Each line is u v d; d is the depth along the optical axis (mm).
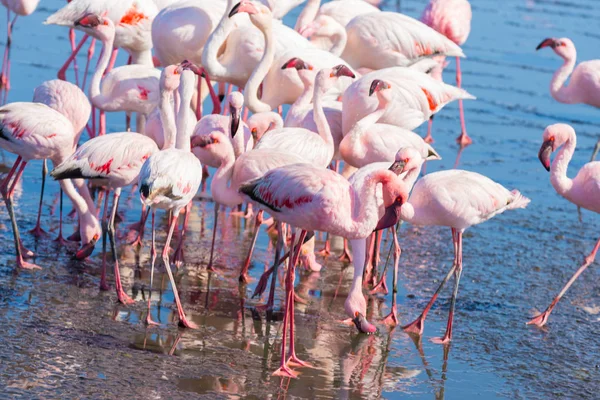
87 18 13758
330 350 9781
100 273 11203
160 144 12734
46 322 9586
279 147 11703
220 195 11195
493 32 29438
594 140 19625
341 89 15055
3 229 12219
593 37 29297
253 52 15211
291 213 9406
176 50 15531
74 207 12609
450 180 10594
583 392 9211
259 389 8625
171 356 9141
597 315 11367
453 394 8969
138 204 14023
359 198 9453
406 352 9906
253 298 11000
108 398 8102
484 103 21891
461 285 11984
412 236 13930
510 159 17938
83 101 12461
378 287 11727
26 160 11219
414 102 13680
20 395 7980
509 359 9898
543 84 24047
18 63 20719
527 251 13430
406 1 33531
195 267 11781
